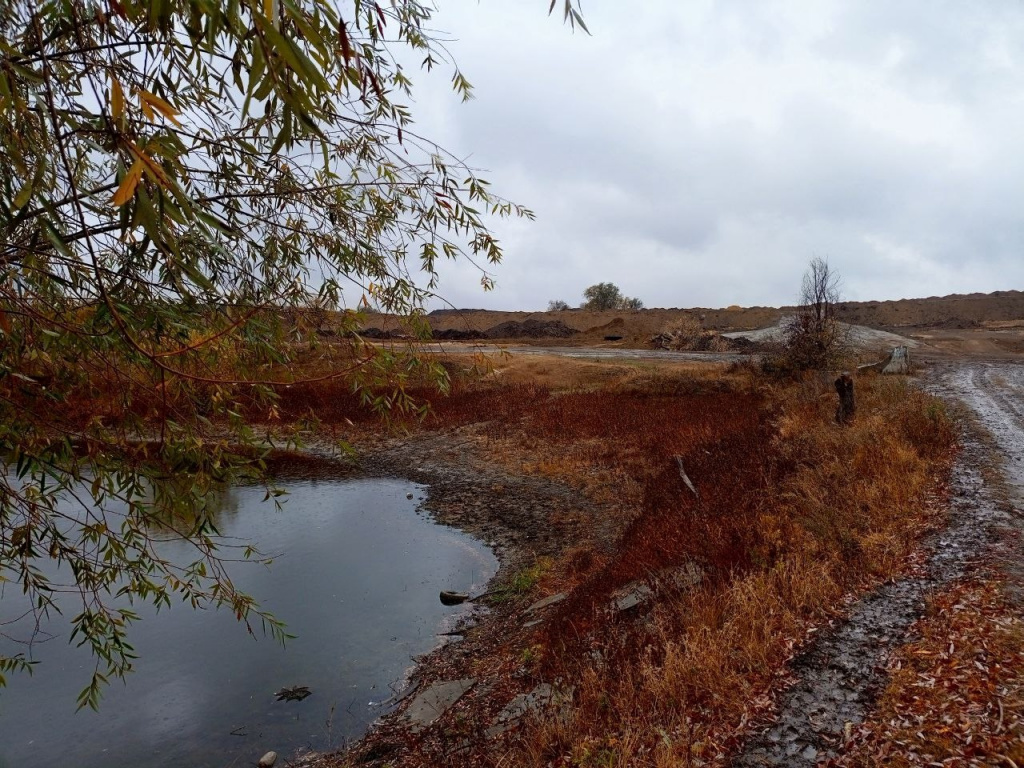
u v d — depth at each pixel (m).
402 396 2.80
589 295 91.56
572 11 1.34
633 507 12.63
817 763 3.50
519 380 27.58
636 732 4.07
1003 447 10.41
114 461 2.41
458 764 4.61
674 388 22.97
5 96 1.22
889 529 6.91
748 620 5.03
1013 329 52.69
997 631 4.42
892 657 4.40
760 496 8.66
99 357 2.16
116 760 5.50
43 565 9.56
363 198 2.78
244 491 16.03
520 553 11.16
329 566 10.62
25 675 6.86
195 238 1.95
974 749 3.29
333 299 2.66
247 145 2.06
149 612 8.43
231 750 5.61
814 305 22.59
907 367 23.38
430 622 8.37
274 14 0.98
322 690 6.62
